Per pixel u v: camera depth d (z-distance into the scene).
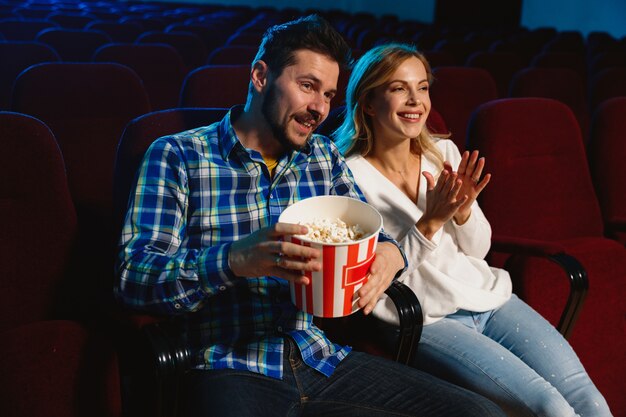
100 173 1.77
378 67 1.37
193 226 1.13
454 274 1.40
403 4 11.68
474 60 3.71
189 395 1.07
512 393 1.21
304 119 1.12
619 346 1.64
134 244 1.07
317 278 0.93
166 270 1.02
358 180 1.43
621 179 1.92
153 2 9.27
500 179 1.72
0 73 2.40
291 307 1.16
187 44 3.55
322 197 1.05
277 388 1.09
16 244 1.19
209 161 1.14
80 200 1.73
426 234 1.29
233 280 1.01
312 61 1.09
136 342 1.10
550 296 1.62
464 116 2.61
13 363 1.06
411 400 1.10
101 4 8.02
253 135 1.17
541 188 1.78
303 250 0.90
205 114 1.38
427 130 1.52
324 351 1.16
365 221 1.02
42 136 1.19
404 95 1.38
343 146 1.47
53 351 1.09
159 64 2.80
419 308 1.21
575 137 1.83
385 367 1.16
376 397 1.11
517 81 2.94
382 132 1.43
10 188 1.17
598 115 1.94
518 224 1.75
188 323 1.11
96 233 1.70
